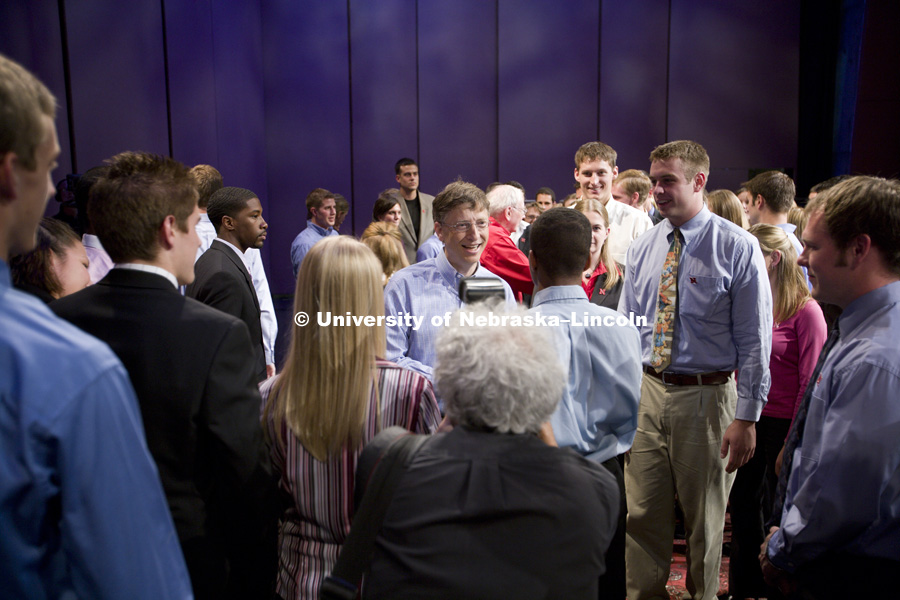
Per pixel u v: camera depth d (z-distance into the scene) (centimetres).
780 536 133
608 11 779
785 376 232
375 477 93
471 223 201
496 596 81
